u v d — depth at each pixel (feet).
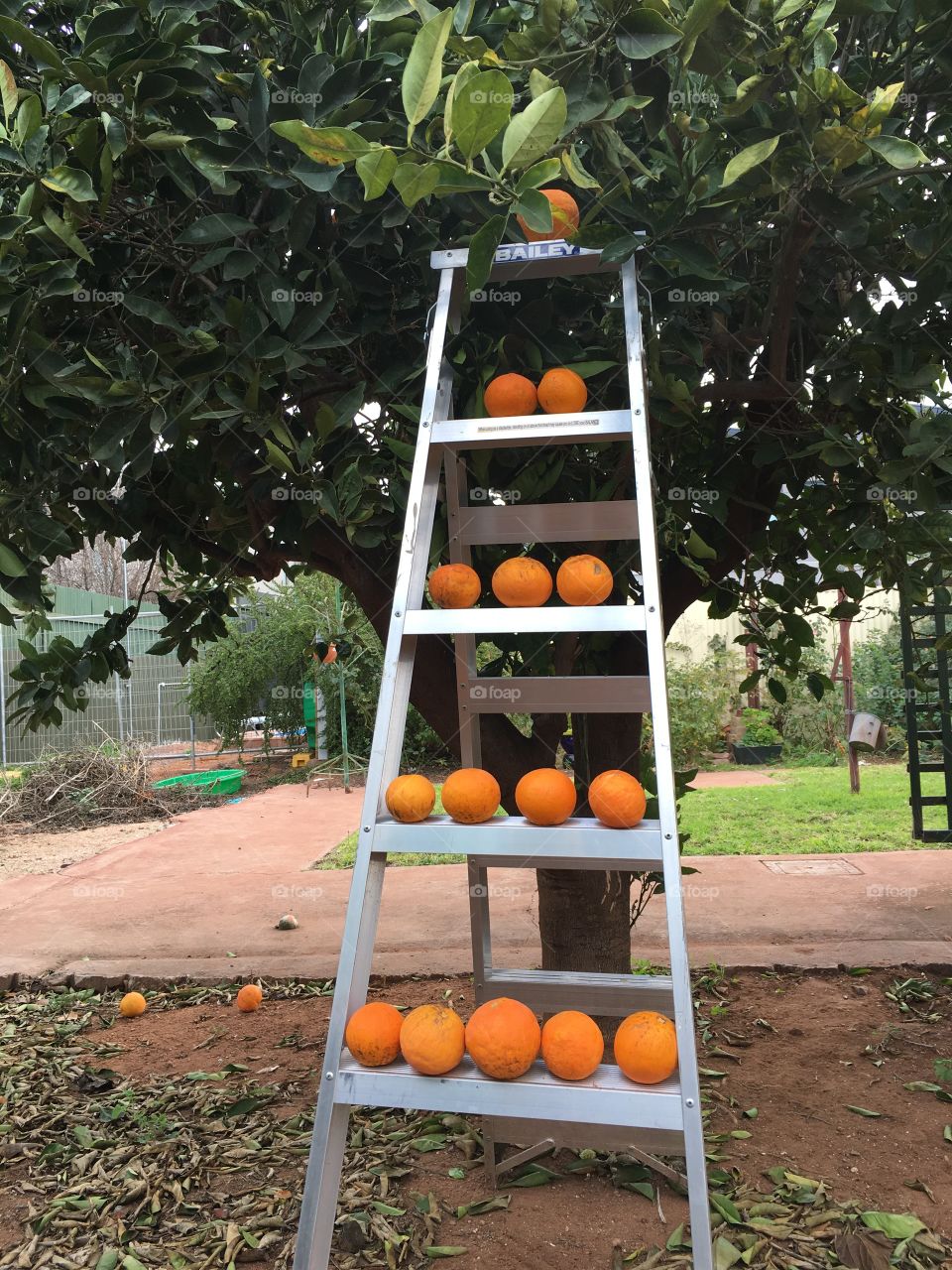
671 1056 4.33
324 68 5.41
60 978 14.19
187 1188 7.80
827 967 12.97
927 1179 7.48
